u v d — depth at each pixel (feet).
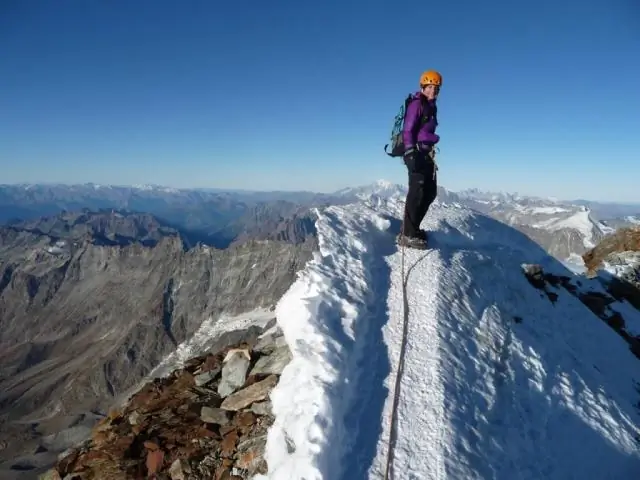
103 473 10.42
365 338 11.89
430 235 19.21
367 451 9.03
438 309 13.37
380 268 15.47
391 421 9.57
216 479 9.76
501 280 17.84
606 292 26.00
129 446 11.04
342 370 10.19
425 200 16.70
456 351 12.12
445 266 15.97
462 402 10.57
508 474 9.65
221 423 11.48
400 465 8.71
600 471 11.80
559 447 11.60
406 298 13.74
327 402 9.18
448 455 9.03
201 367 14.78
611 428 13.51
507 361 13.24
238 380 12.94
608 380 16.62
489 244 21.97
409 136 15.94
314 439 8.57
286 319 12.62
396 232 18.72
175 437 11.12
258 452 9.86
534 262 23.48
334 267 13.98
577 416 13.17
